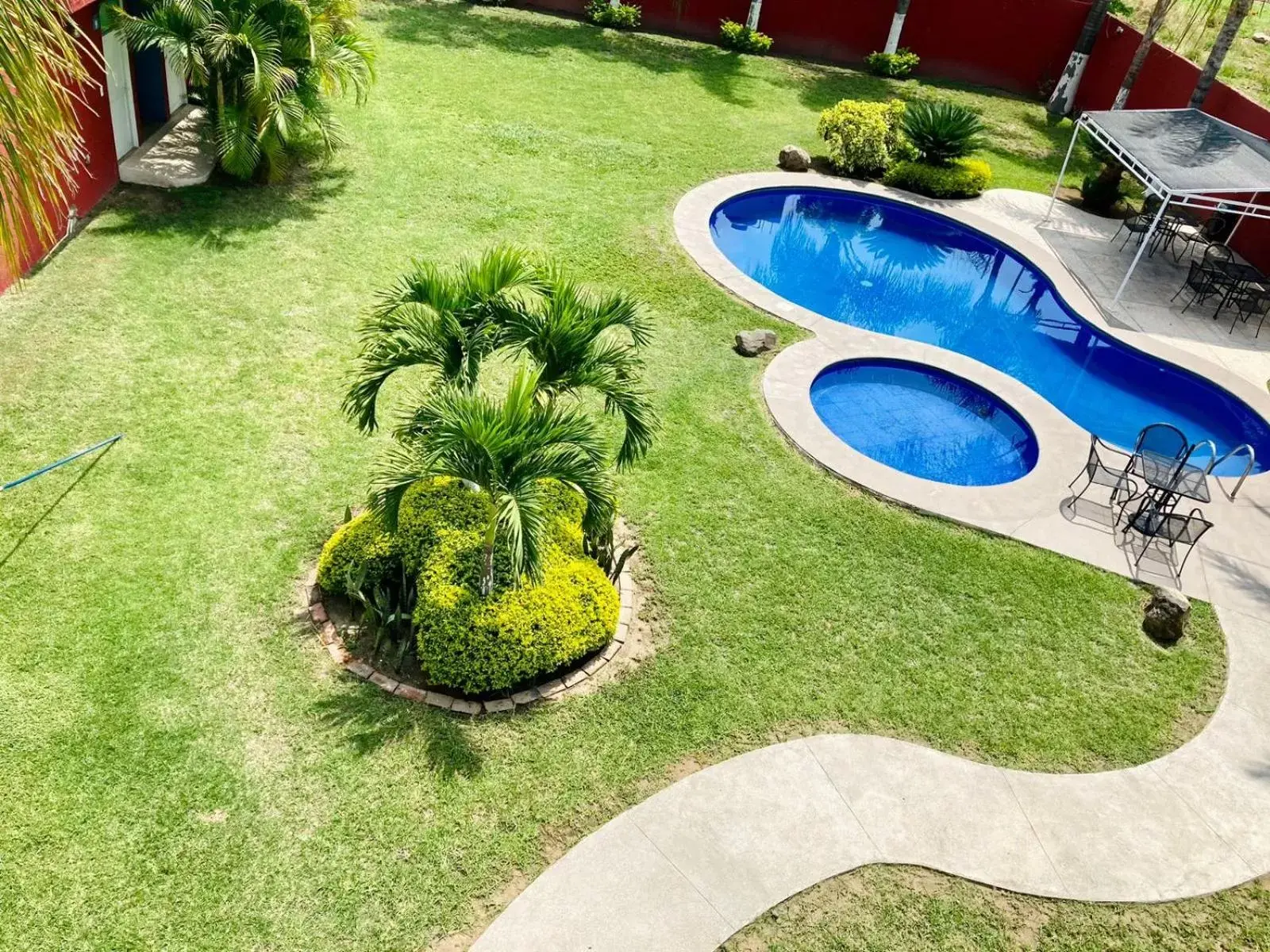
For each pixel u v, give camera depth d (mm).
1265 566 10289
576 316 7531
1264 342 15156
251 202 14148
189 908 5965
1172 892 6949
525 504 6648
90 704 7031
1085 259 17156
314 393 10570
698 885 6539
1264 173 14969
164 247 12695
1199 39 24203
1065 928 6633
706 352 12703
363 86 15289
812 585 9219
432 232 14258
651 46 24734
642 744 7453
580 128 19031
